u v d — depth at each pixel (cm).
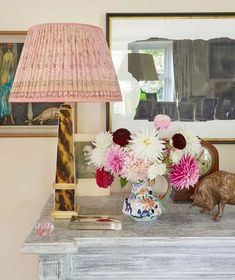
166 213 140
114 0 172
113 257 117
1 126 175
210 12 172
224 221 131
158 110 174
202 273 118
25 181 178
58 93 110
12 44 173
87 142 164
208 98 174
